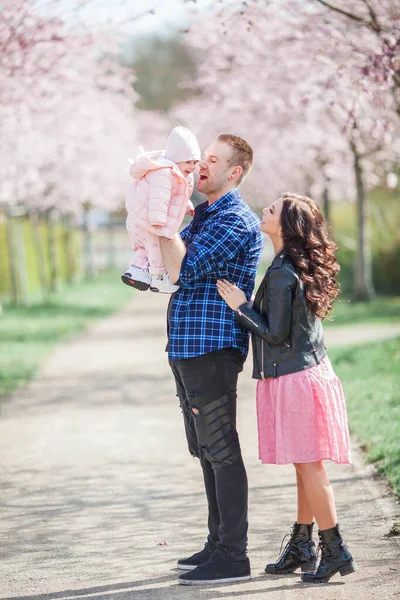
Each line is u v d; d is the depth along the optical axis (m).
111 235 55.38
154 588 4.59
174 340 4.69
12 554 5.31
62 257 41.19
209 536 4.91
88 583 4.72
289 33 14.75
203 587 4.57
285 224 4.59
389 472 6.58
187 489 6.76
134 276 4.57
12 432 9.33
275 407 4.55
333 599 4.27
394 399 9.38
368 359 12.55
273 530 5.57
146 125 41.38
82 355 16.12
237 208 4.72
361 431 8.16
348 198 29.92
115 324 22.56
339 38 11.30
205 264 4.55
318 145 22.22
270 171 29.25
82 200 30.58
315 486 4.50
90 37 14.12
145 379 12.96
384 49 8.30
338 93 13.48
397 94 10.18
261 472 7.17
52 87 14.50
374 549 5.01
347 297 27.31
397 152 18.00
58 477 7.32
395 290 28.91
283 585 4.54
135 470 7.45
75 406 10.81
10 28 11.82
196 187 4.83
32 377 13.43
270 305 4.50
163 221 4.34
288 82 16.69
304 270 4.52
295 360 4.52
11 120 16.48
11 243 27.11
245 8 9.13
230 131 24.89
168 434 8.96
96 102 27.11
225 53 19.20
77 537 5.62
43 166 25.88
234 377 4.71
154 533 5.64
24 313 24.81
